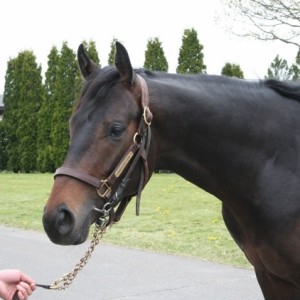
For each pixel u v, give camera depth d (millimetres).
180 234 8672
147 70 2941
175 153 2863
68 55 26484
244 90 3029
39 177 23000
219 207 11758
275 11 17125
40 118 27328
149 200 13164
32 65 27969
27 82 27875
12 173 27484
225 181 2928
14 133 28281
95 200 2557
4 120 28750
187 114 2820
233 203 2975
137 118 2643
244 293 5609
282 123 3012
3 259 7258
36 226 9984
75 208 2480
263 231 2896
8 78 28578
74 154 2543
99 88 2611
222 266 6695
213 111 2863
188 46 25938
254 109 2969
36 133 27844
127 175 2617
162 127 2789
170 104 2787
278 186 2902
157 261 6984
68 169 2525
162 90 2797
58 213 2445
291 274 2891
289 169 2953
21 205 12945
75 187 2508
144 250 7637
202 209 11461
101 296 5516
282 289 3035
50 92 27266
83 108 2598
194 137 2852
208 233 8664
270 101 3053
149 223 9773
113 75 2648
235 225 3096
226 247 7645
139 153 2641
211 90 2943
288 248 2846
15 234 9219
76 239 2475
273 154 2951
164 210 11352
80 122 2576
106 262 6965
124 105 2600
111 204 2598
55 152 26547
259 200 2893
